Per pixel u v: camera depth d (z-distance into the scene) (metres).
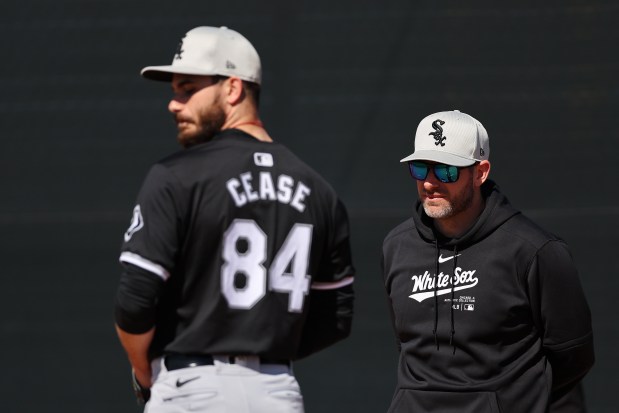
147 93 26.72
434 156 12.06
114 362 26.34
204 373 11.12
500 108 25.66
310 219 11.70
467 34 25.83
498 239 12.02
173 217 10.95
